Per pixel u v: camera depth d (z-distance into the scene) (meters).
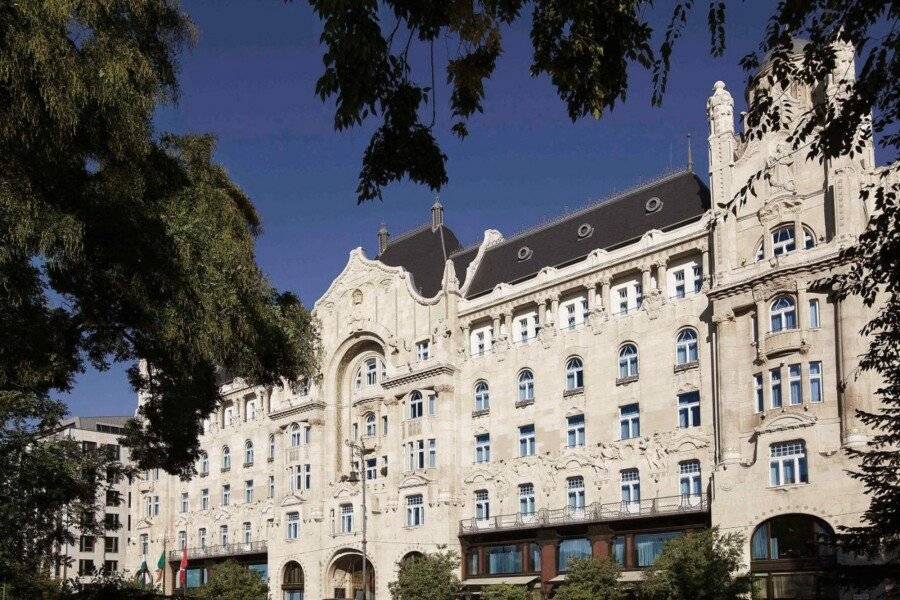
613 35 16.19
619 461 59.78
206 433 92.50
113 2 26.81
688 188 62.81
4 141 24.28
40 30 23.31
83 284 30.66
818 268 51.12
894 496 25.22
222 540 88.12
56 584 32.94
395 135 16.84
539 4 16.31
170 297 31.11
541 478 63.50
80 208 27.44
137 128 26.75
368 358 78.19
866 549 27.12
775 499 50.53
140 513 98.31
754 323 54.03
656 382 58.94
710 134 58.50
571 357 63.91
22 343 28.70
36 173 25.92
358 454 75.94
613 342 61.66
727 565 47.22
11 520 28.56
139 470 39.09
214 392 38.47
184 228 32.06
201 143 37.53
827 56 17.31
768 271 52.84
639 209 64.94
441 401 69.25
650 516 56.50
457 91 17.22
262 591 76.31
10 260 26.36
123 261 29.16
